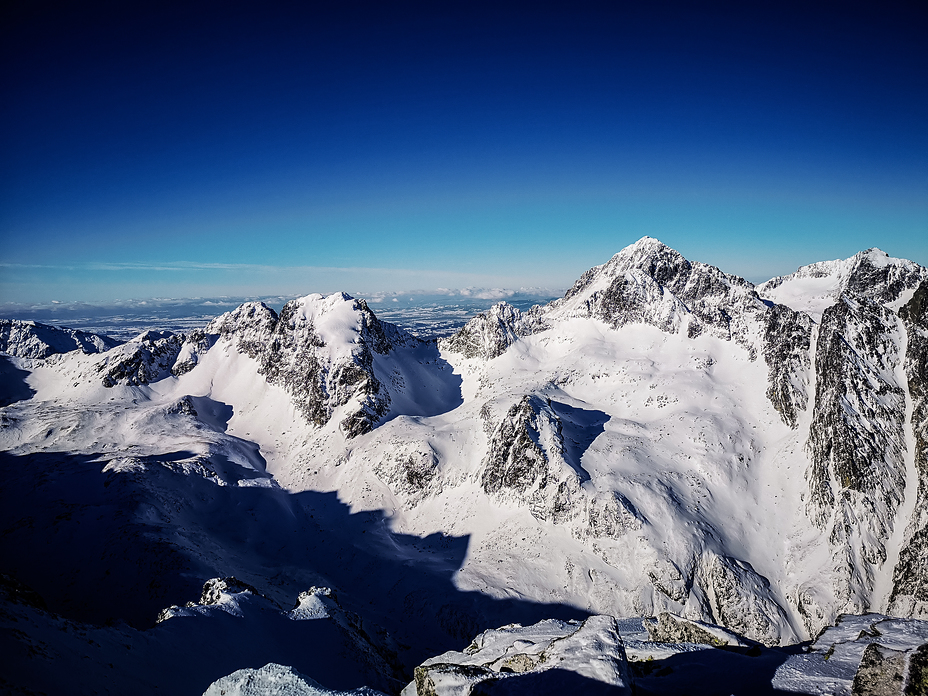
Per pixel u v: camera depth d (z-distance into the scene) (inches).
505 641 1181.1
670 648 957.2
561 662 725.3
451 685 781.9
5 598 992.2
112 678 885.2
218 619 1327.5
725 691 754.8
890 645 790.5
